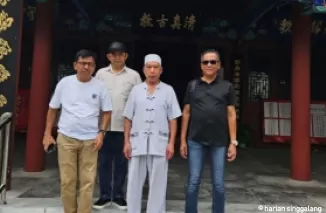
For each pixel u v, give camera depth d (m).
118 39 10.34
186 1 9.45
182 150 4.32
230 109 4.25
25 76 10.51
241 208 4.99
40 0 6.43
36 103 6.69
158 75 4.23
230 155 4.20
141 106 4.22
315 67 10.73
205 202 5.20
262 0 8.10
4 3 5.43
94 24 9.86
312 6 5.62
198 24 10.05
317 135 10.51
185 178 6.71
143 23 9.88
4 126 4.89
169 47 10.60
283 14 9.70
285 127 10.52
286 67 10.82
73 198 4.07
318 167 8.16
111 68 4.81
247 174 7.20
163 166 4.23
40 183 6.00
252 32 10.11
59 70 10.47
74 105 4.02
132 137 4.27
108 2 9.36
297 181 6.63
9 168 5.49
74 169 4.04
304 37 6.61
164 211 4.34
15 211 4.61
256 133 10.71
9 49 5.43
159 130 4.21
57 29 10.07
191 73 10.73
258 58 10.82
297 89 6.68
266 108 10.73
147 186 5.84
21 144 9.73
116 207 4.77
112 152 4.77
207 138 4.17
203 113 4.16
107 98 4.16
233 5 9.46
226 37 10.33
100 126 4.18
